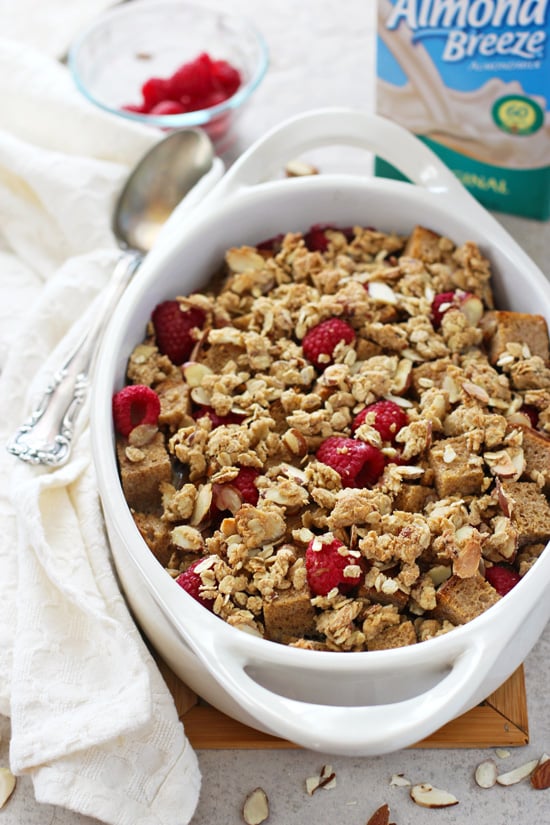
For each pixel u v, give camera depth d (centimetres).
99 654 66
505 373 71
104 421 66
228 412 70
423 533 65
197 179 81
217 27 91
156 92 88
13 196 83
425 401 70
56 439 71
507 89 77
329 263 75
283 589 65
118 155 83
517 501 67
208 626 61
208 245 74
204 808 65
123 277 77
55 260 82
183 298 72
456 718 67
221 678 60
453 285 74
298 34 92
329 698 63
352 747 58
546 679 68
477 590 64
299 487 67
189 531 67
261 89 90
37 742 64
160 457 68
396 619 64
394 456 68
